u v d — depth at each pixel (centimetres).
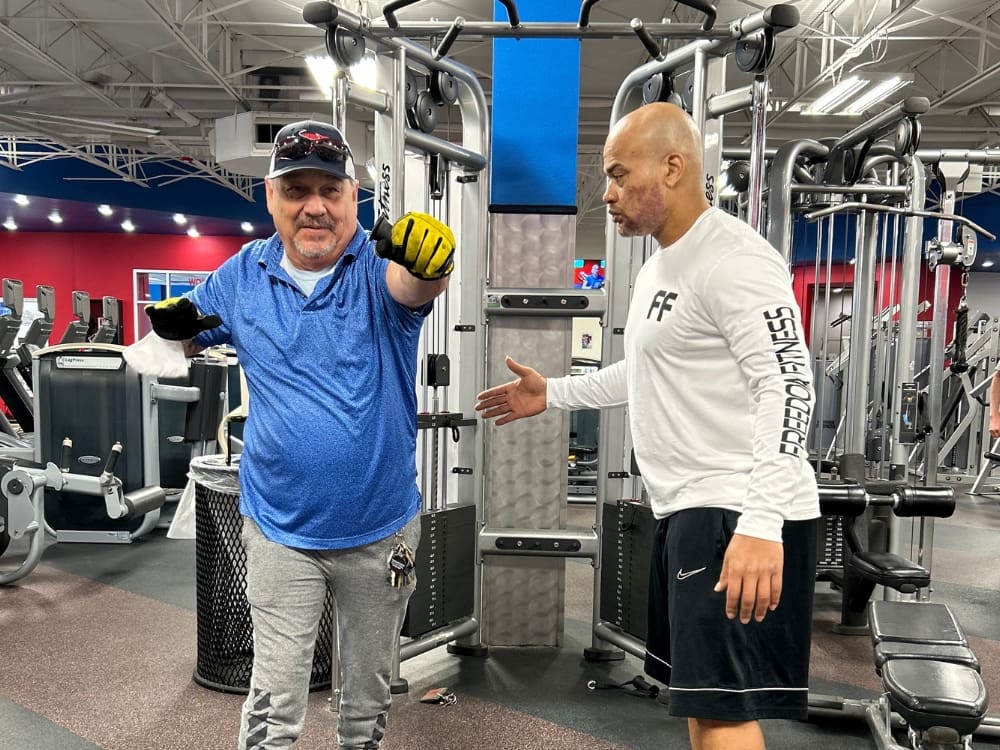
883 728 215
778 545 116
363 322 138
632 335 148
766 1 640
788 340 123
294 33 761
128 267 1351
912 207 306
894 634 186
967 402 691
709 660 134
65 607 330
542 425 277
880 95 569
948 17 635
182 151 1040
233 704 238
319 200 134
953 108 888
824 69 686
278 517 139
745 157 339
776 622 135
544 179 270
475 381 273
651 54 213
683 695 135
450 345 346
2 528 354
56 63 710
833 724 232
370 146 810
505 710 235
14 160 1062
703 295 132
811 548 137
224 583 249
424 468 282
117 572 383
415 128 244
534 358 275
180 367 148
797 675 137
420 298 133
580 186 1185
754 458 120
